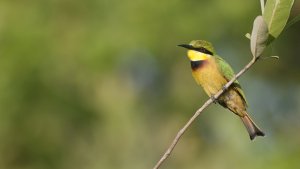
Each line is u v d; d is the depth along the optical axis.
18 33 15.36
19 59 14.99
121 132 16.81
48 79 15.20
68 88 15.52
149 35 15.61
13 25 15.48
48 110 15.19
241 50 17.16
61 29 15.81
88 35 15.73
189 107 17.50
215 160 17.50
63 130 15.56
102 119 16.20
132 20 15.66
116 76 16.34
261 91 18.69
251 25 16.22
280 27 5.86
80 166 16.09
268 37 5.85
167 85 17.44
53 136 15.41
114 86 16.38
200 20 15.89
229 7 15.94
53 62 15.34
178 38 15.81
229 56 17.42
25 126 15.03
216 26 16.11
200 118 17.62
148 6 15.70
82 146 16.03
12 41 15.25
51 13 15.89
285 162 14.56
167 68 16.84
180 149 17.83
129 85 16.95
